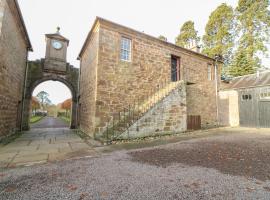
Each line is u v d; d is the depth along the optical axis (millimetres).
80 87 13125
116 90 8414
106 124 7910
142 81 9453
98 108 7742
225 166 3740
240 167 3666
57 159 4414
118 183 2877
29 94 11883
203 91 13117
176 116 8812
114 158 4469
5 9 6516
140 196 2426
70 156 4711
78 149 5602
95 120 7629
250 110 12531
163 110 8273
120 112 8422
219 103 14359
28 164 3984
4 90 7180
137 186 2756
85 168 3672
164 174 3285
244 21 19000
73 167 3750
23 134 9547
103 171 3471
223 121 13977
